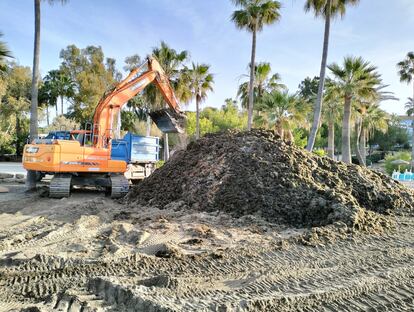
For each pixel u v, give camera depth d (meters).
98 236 6.99
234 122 43.62
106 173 12.04
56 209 9.64
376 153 53.56
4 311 3.87
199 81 26.70
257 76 25.12
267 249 6.19
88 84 37.25
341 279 4.83
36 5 13.13
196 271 5.18
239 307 3.81
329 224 7.63
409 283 4.70
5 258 5.50
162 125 13.48
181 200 9.51
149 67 13.51
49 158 10.95
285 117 23.64
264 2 18.80
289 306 3.95
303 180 8.91
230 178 9.31
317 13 16.19
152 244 6.49
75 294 4.19
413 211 9.18
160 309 3.69
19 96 40.00
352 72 20.47
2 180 17.25
